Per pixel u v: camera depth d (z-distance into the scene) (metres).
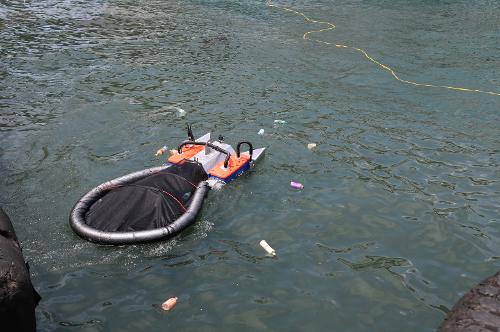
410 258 8.28
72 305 7.04
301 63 18.89
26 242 8.27
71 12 25.89
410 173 11.06
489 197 10.15
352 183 10.59
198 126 13.15
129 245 8.12
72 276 7.59
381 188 10.41
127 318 6.85
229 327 6.75
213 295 7.33
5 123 13.00
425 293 7.47
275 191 10.19
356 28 23.95
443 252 8.45
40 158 11.24
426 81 17.28
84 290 7.33
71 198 9.69
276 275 7.80
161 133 12.68
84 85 15.95
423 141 12.71
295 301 7.26
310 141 12.50
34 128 12.79
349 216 9.42
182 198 9.08
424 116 14.37
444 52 20.39
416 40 22.00
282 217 9.33
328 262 8.13
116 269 7.77
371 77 17.59
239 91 15.84
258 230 8.92
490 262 8.21
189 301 7.20
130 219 8.37
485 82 17.19
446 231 9.00
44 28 22.61
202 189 9.50
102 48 19.98
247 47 20.66
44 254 8.00
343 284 7.63
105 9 26.80
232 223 9.09
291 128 13.23
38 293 7.21
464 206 9.80
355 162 11.50
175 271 7.80
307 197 10.01
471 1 29.81
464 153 12.10
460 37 22.42
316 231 8.96
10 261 5.90
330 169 11.15
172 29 23.14
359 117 14.16
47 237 8.41
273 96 15.53
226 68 18.02
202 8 27.67
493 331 6.17
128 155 11.52
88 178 10.46
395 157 11.79
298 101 15.20
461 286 7.63
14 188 9.97
